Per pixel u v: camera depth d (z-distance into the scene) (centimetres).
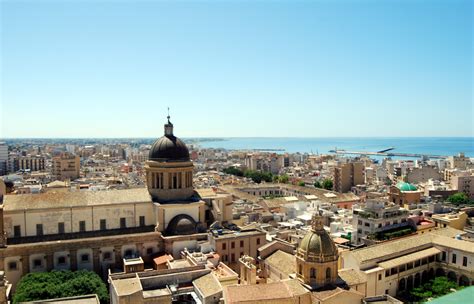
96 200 12794
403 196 19462
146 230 12925
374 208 15050
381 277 11412
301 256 9719
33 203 12106
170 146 13662
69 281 9981
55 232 12156
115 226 12838
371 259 11506
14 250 11025
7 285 9844
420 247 12888
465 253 12375
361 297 9356
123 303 8612
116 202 12850
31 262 11250
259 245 12838
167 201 13362
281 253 11812
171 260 11625
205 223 13712
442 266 12862
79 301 8775
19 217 11769
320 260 9481
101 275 11919
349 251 11856
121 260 12112
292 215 18862
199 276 10025
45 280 10181
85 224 12494
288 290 9000
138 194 13425
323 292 9231
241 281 11181
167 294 9106
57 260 11488
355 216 15250
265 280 11050
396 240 13000
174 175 13575
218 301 8969
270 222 17362
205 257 11206
